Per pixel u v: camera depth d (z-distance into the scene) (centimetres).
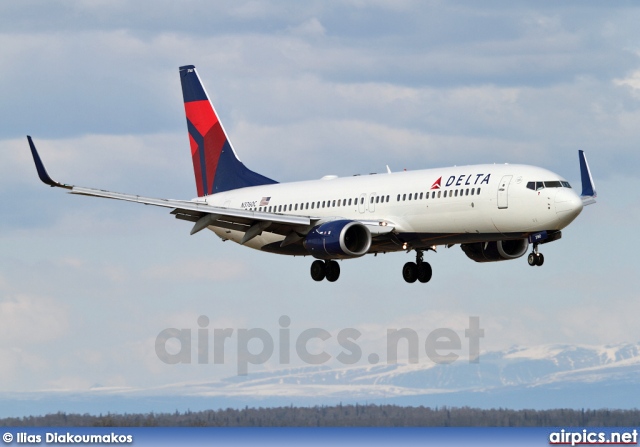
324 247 19450
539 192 18500
